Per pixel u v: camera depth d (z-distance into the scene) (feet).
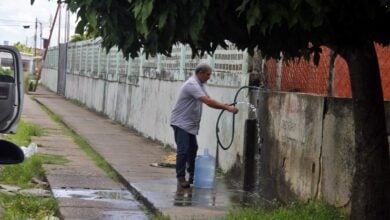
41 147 46.37
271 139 30.12
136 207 27.76
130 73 66.33
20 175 33.42
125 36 16.10
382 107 18.34
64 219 24.72
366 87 18.04
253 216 22.84
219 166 37.04
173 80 48.37
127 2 15.43
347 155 22.91
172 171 36.99
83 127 63.57
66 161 39.91
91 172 36.29
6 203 27.35
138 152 45.83
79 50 106.42
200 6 14.37
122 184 33.50
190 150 31.60
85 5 15.65
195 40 14.82
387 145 18.58
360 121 18.37
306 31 16.01
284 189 28.37
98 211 26.45
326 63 26.53
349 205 22.50
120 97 70.85
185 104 30.78
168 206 26.86
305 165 26.40
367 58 17.74
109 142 51.65
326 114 24.81
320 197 24.94
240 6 14.16
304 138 26.63
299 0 13.53
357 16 15.07
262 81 32.58
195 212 25.73
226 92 36.40
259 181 31.07
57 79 138.10
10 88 20.83
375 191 18.40
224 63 37.14
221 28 16.31
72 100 110.22
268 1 13.82
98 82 86.22
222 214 25.41
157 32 15.37
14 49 20.84
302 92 28.73
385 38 16.75
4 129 20.99
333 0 14.16
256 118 31.91
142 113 59.21
